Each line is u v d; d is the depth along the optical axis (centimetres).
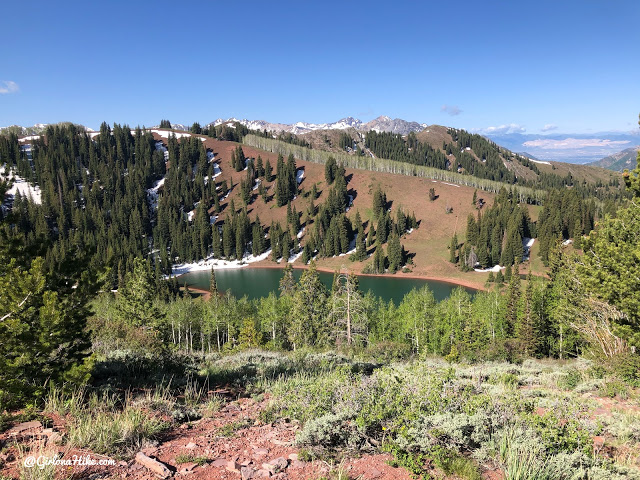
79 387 710
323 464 506
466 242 12369
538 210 14338
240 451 539
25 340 674
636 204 1452
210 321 6359
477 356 2633
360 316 4634
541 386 1153
